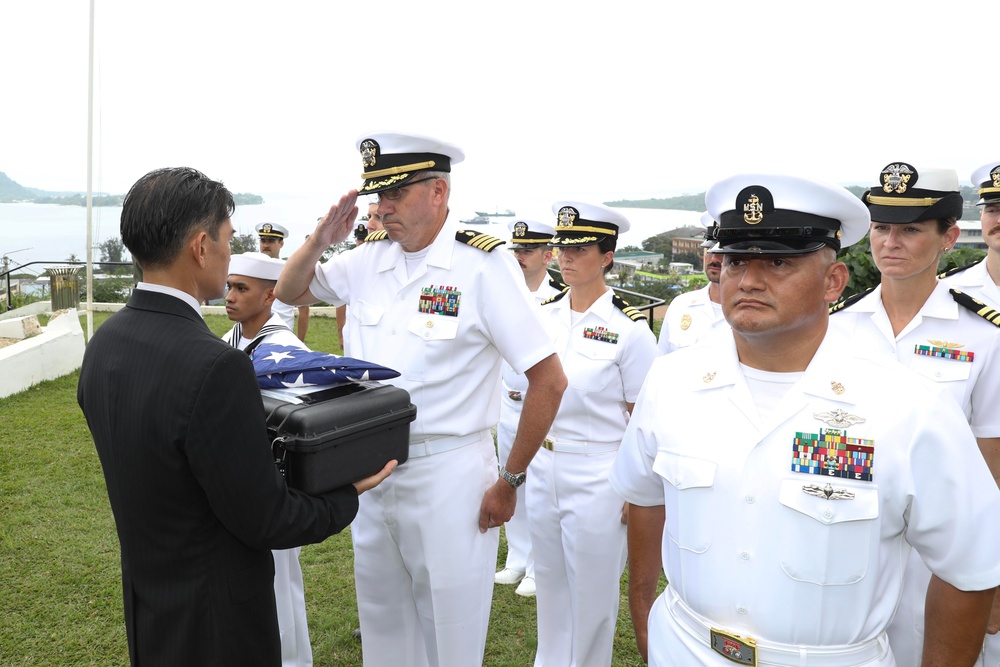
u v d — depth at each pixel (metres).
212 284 1.87
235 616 1.82
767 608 1.53
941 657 1.57
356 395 2.06
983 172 3.38
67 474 5.86
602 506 3.08
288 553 3.01
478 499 2.58
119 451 1.73
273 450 1.91
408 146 2.45
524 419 2.51
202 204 1.79
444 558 2.51
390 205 2.48
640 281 10.30
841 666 1.50
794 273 1.53
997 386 2.59
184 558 1.76
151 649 1.80
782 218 1.52
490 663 3.52
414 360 2.50
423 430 2.49
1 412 7.58
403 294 2.62
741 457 1.58
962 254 5.74
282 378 2.12
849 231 1.62
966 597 1.52
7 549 4.57
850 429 1.51
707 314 3.89
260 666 1.89
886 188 2.62
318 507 1.90
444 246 2.57
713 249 1.57
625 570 4.43
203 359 1.69
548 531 3.26
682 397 1.72
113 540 4.74
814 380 1.58
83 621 3.79
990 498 1.48
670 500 1.70
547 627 3.34
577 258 3.28
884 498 1.48
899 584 1.56
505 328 2.47
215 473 1.68
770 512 1.54
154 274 1.80
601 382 3.11
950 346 2.65
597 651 3.18
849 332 2.87
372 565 2.67
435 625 2.57
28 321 10.32
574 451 3.13
